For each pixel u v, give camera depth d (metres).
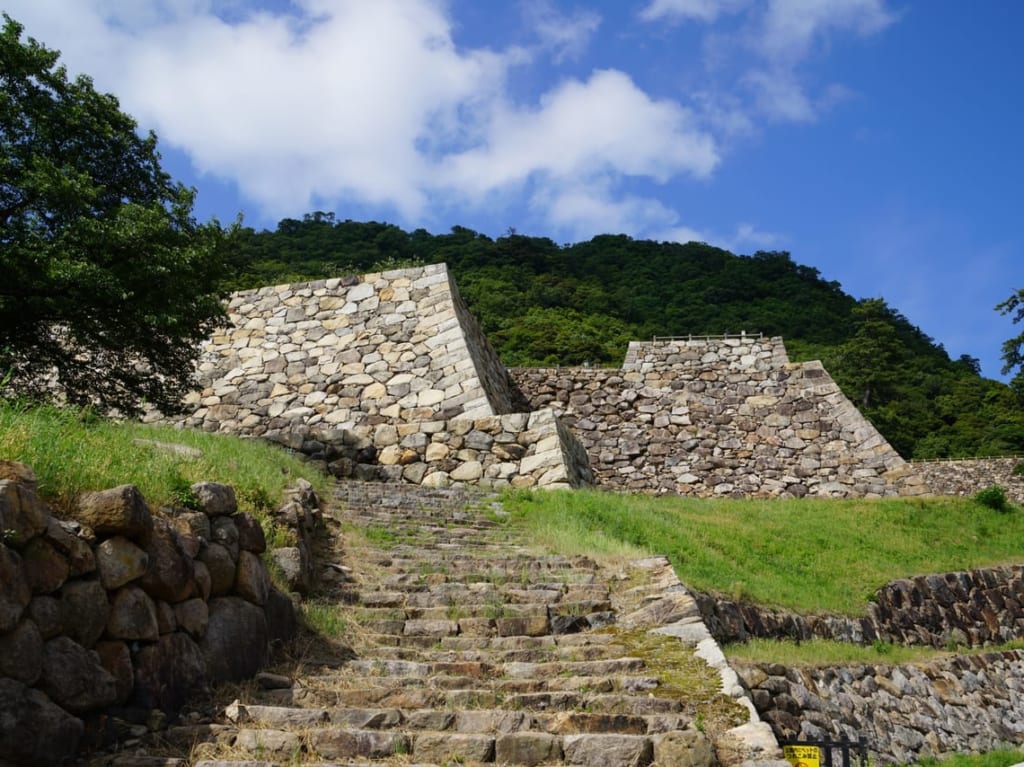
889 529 17.53
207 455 10.10
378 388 17.33
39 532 4.82
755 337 22.61
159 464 7.25
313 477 13.11
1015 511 19.42
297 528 8.65
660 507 15.48
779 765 5.33
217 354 18.77
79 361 14.30
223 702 5.77
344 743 5.29
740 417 21.61
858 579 14.41
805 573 14.18
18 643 4.50
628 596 8.44
